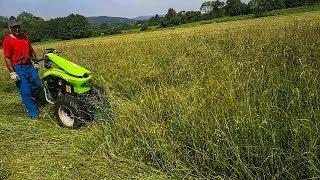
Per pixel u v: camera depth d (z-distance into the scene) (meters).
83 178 4.83
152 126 5.34
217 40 16.66
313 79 5.27
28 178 4.94
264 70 6.56
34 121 7.27
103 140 5.55
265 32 15.84
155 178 4.59
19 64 7.60
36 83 7.82
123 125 5.57
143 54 13.06
